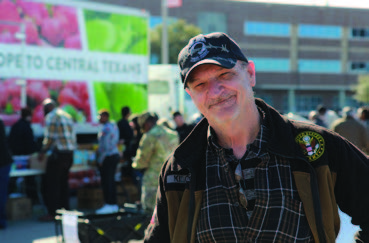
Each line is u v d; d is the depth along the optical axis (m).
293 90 53.53
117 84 11.10
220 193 1.63
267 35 52.59
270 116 1.62
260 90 52.03
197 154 1.69
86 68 10.55
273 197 1.55
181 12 49.59
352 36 55.75
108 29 10.97
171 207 1.72
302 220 1.54
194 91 1.60
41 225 7.74
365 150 5.57
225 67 1.50
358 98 52.16
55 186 8.02
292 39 53.53
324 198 1.54
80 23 10.48
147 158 5.81
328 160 1.58
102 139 8.41
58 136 7.94
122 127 9.84
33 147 8.98
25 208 8.34
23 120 8.94
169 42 39.94
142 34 11.61
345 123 5.65
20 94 9.55
